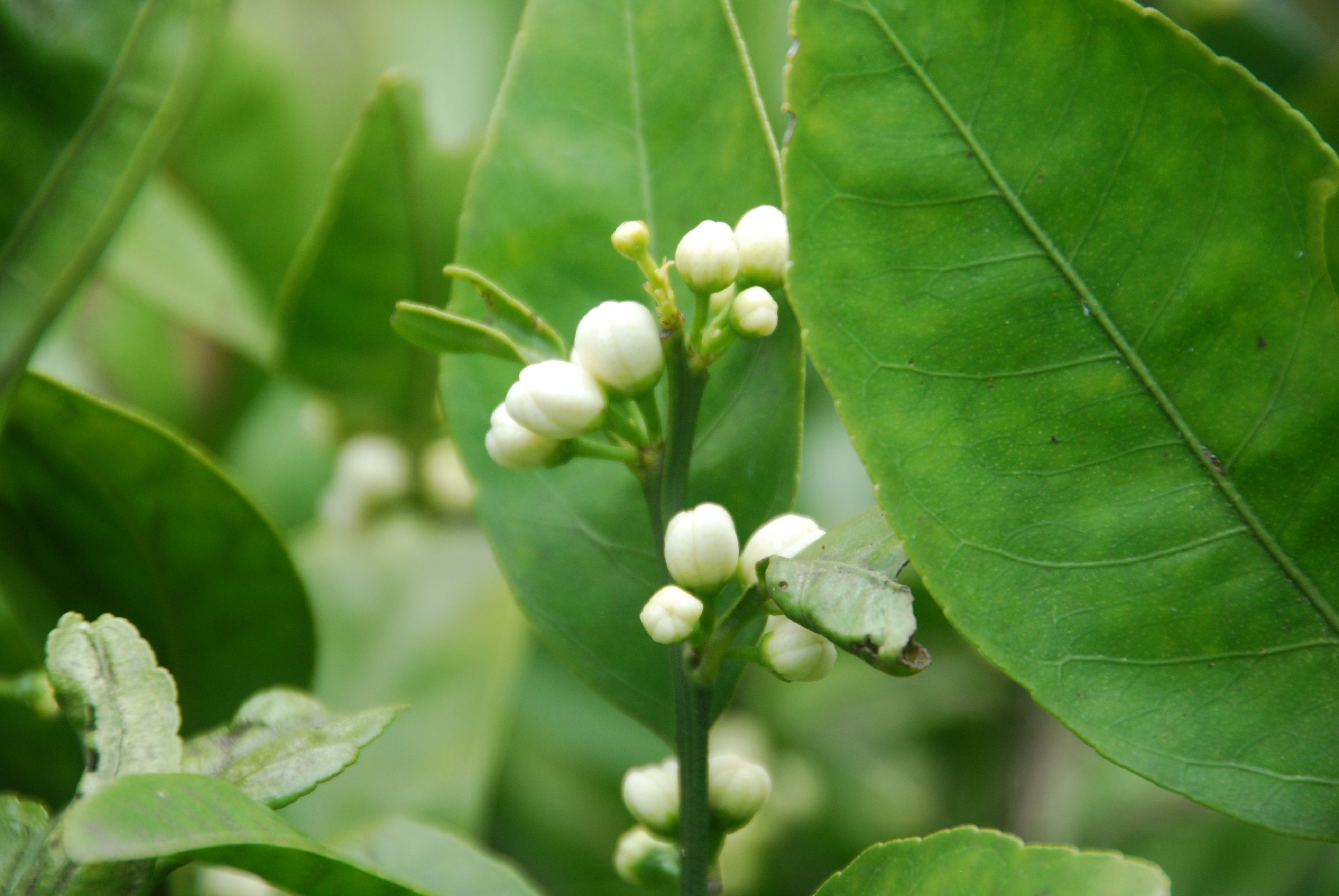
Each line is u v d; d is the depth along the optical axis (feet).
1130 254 1.27
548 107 1.40
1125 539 1.28
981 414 1.28
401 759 1.61
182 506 1.41
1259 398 1.27
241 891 1.55
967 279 1.27
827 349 1.28
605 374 1.31
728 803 1.34
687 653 1.31
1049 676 1.28
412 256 1.62
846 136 1.27
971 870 1.27
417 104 1.56
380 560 1.66
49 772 1.45
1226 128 1.26
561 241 1.40
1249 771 1.28
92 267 1.37
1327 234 1.42
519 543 1.39
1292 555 1.28
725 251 1.30
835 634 1.23
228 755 1.31
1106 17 1.26
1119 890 1.24
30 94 1.38
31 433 1.39
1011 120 1.27
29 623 1.46
